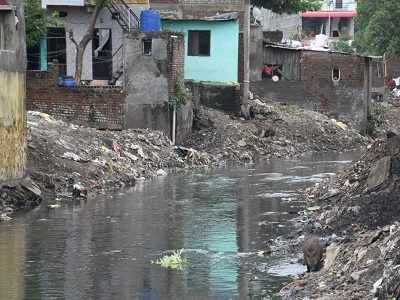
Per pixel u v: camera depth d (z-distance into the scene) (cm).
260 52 6431
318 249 2205
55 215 3117
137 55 4900
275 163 4991
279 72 6494
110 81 5316
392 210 2708
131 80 4903
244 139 5331
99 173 3872
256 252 2497
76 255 2467
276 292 2041
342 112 6494
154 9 5903
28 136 3841
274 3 7069
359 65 6469
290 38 9900
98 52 5522
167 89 4925
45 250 2530
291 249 2522
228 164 4903
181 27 5744
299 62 6456
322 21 11312
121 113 4900
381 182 3030
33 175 3581
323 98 6469
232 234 2766
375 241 2136
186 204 3384
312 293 1956
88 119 4934
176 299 2012
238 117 5741
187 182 4069
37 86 4978
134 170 4206
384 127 6762
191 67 5784
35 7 5288
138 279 2195
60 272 2269
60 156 3831
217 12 6128
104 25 5488
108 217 3078
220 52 5769
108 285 2138
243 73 5862
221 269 2291
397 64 9512
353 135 6103
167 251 2519
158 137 4803
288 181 4100
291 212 3166
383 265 1927
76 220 3017
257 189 3809
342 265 2084
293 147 5569
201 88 5716
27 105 4997
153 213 3164
